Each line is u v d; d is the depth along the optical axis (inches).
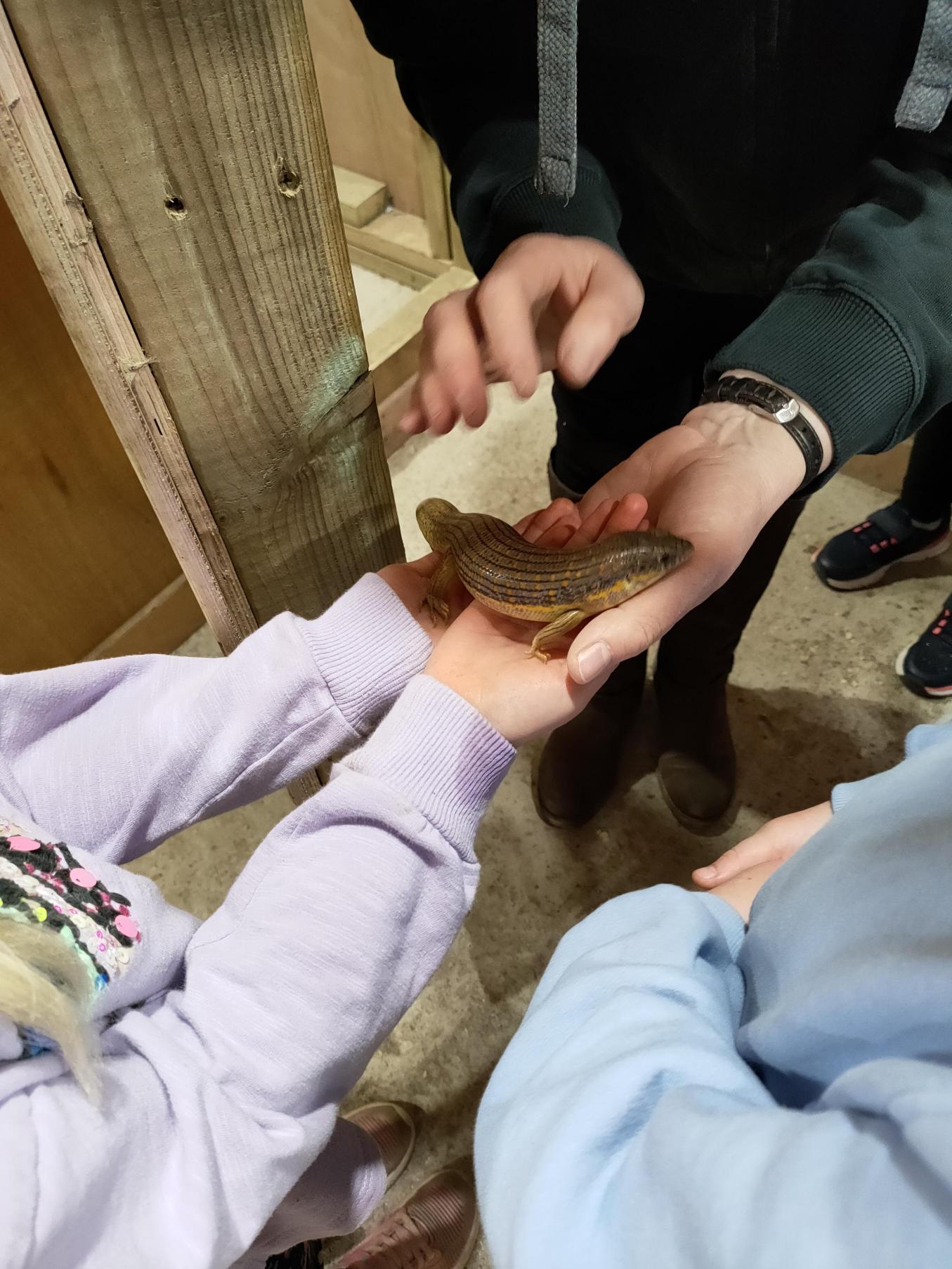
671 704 39.5
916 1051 12.4
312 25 51.6
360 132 57.1
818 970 14.4
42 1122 13.6
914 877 13.6
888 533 47.2
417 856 18.2
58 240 14.9
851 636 46.9
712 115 23.5
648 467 24.0
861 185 23.0
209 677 21.0
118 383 17.0
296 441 19.7
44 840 17.6
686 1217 11.3
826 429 21.4
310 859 18.0
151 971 17.9
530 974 37.3
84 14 12.8
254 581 22.0
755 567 32.4
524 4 23.2
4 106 13.4
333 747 21.3
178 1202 14.8
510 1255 12.8
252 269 16.6
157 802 20.4
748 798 41.7
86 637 42.7
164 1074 16.0
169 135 14.4
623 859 40.3
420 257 59.0
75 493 37.4
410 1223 30.7
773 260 27.1
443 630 24.0
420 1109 34.2
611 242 23.9
